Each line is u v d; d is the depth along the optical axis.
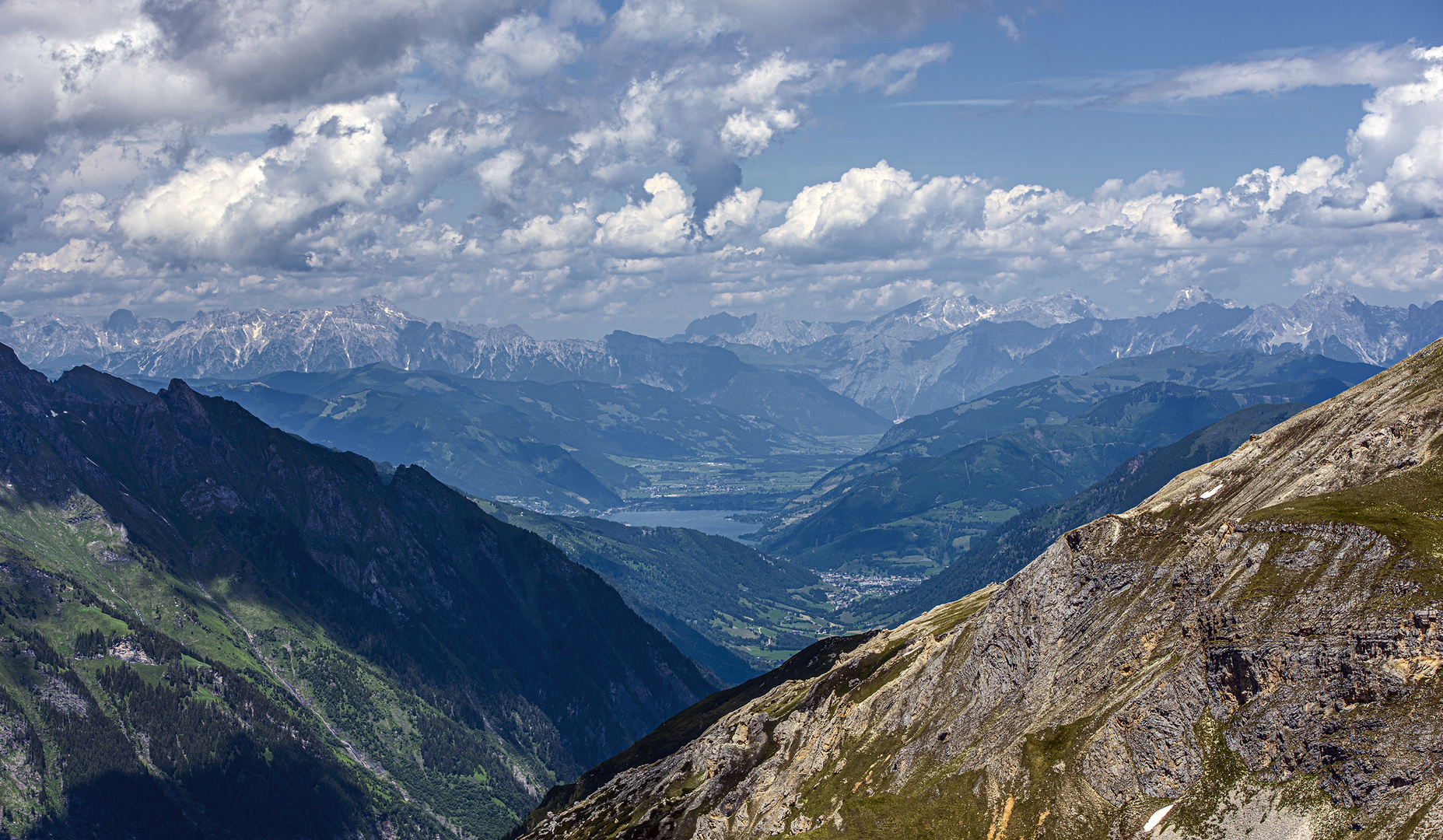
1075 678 139.50
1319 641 107.44
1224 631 117.88
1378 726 99.00
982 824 128.50
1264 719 108.12
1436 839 87.88
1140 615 138.75
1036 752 131.00
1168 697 119.81
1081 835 117.38
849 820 141.50
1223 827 105.38
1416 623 101.31
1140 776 117.81
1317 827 97.69
